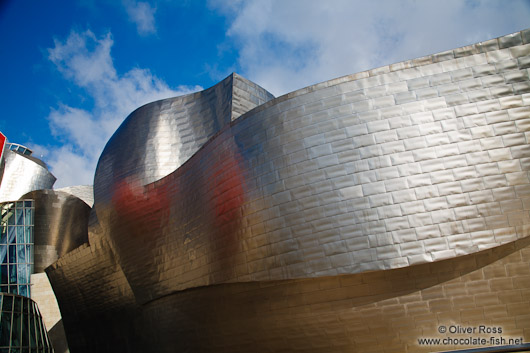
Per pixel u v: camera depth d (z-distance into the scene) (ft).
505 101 53.47
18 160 157.69
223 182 64.49
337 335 54.54
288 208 56.65
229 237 62.23
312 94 58.54
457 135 53.47
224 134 65.82
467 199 51.60
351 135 55.67
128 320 86.33
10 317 62.13
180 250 72.69
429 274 51.49
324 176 55.57
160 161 87.25
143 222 81.10
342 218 53.78
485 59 55.01
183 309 71.41
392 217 52.34
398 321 52.01
